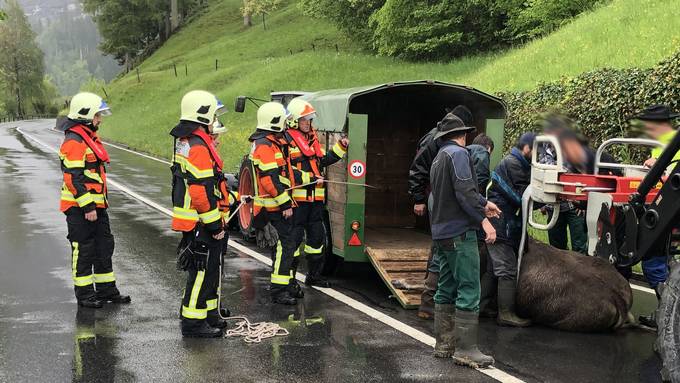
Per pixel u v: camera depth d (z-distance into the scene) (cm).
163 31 7931
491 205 564
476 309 554
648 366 553
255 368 541
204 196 595
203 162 595
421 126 968
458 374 531
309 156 766
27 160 2353
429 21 3047
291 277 751
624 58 1466
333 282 834
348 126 777
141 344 596
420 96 941
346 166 778
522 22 2656
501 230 664
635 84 1179
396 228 964
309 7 4006
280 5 6931
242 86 3666
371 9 3662
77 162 693
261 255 981
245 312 699
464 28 3039
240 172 1104
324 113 852
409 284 727
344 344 600
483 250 679
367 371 536
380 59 3469
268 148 720
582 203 620
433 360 562
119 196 1545
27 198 1470
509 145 1444
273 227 722
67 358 559
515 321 661
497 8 2800
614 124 1192
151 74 5172
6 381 510
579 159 671
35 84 10206
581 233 795
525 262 668
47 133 4147
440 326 571
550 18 2442
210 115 601
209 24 7206
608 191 580
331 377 523
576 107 1281
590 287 642
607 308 634
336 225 811
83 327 642
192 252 611
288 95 1195
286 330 639
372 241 856
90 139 709
